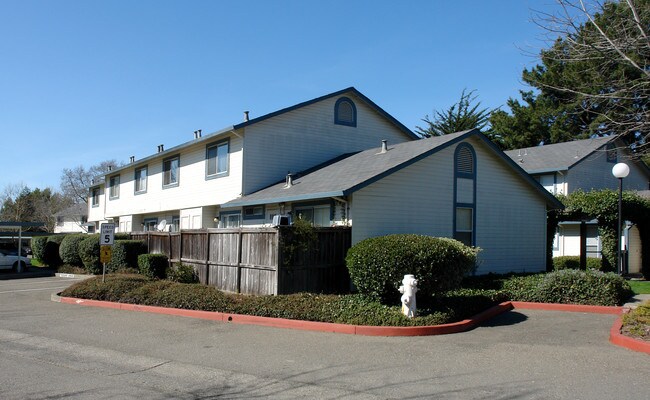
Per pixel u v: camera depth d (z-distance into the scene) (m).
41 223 26.33
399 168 15.14
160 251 18.36
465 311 10.95
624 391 6.11
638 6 8.77
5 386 6.50
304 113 21.31
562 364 7.39
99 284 14.43
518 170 18.23
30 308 13.12
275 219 13.12
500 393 6.10
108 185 33.06
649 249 20.12
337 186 14.88
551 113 29.73
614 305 12.01
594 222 25.09
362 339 9.28
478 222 17.36
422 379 6.75
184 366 7.53
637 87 9.38
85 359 7.97
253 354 8.23
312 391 6.29
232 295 12.73
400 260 10.64
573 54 9.55
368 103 23.00
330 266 13.88
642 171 31.00
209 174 22.06
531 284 13.55
